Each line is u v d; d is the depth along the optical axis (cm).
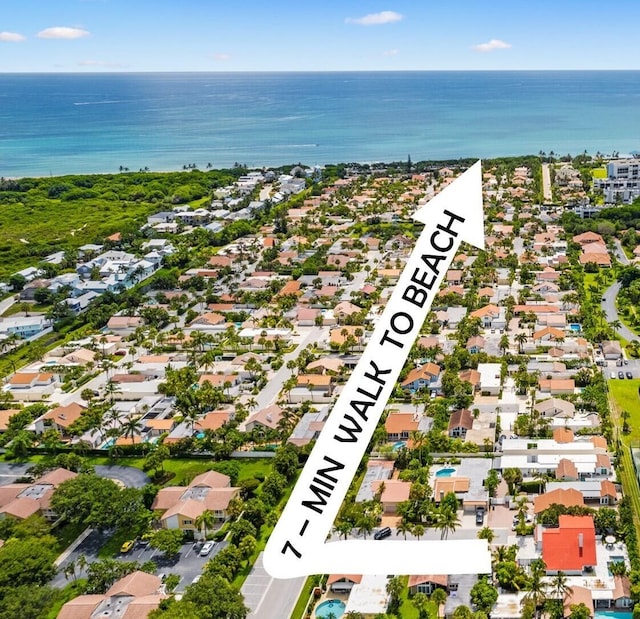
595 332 19050
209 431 14425
